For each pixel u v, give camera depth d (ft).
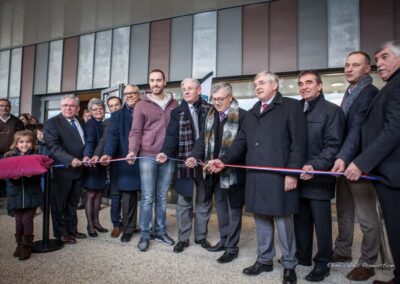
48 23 21.04
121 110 10.36
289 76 17.99
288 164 6.70
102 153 10.35
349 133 6.88
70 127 10.00
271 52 17.85
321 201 7.06
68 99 9.93
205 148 8.64
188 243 9.46
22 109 24.64
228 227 8.79
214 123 8.61
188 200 9.25
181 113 9.09
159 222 9.75
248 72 18.30
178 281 6.98
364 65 7.43
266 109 7.15
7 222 12.25
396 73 5.78
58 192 9.59
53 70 23.82
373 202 7.14
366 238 7.22
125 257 8.50
